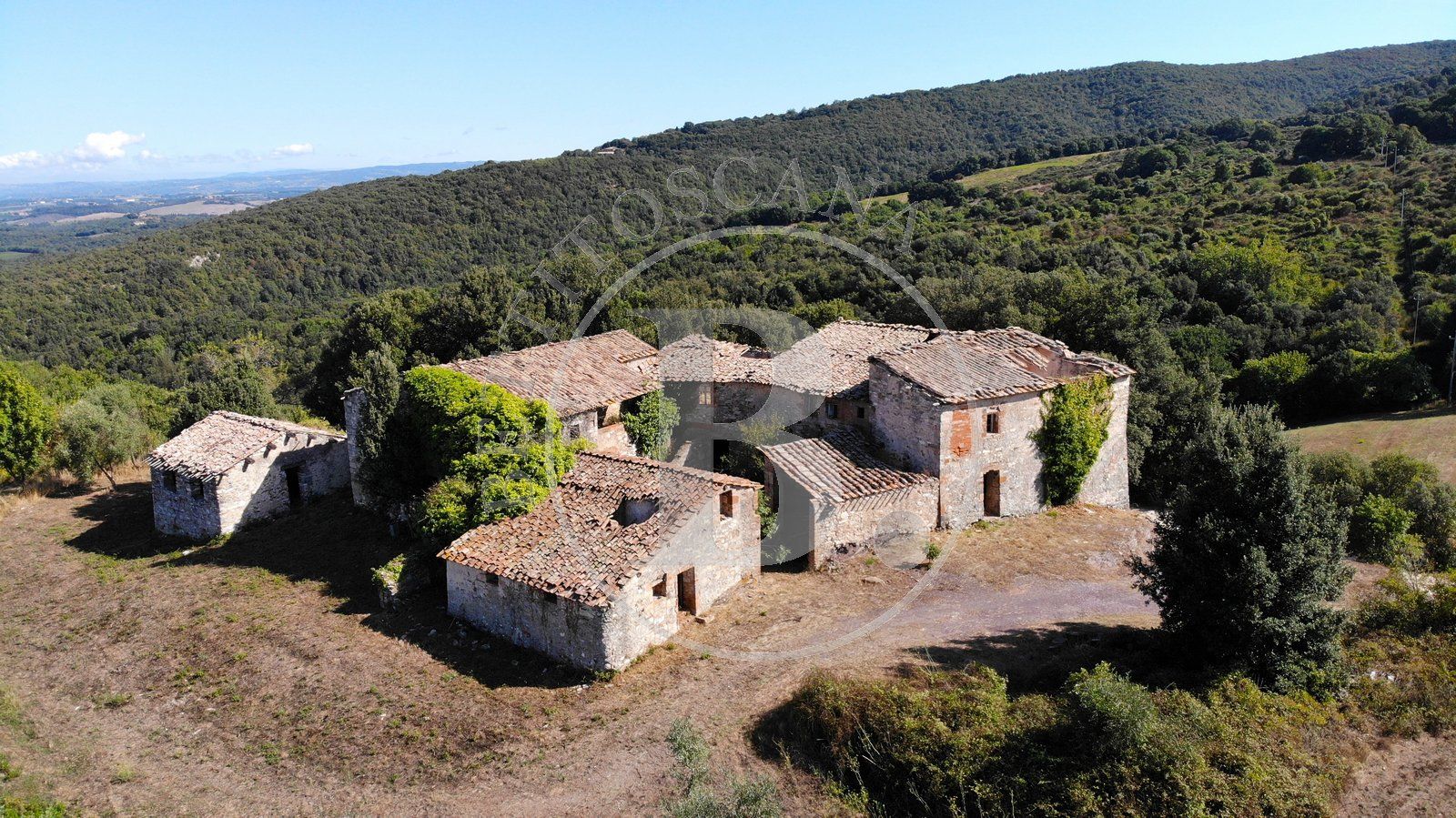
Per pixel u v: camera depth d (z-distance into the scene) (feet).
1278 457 44.75
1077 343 113.80
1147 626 53.42
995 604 57.88
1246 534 44.37
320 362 141.18
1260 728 39.45
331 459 88.17
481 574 56.70
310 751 46.16
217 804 42.34
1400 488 81.46
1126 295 118.52
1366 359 139.54
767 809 35.42
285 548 75.61
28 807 40.83
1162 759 34.88
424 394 69.41
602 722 46.24
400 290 147.43
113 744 48.21
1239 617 43.98
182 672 55.52
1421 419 129.59
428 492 66.33
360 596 64.44
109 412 113.39
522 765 43.45
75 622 64.80
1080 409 75.31
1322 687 44.21
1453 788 37.35
